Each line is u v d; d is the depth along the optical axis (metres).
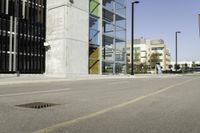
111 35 42.81
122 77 34.84
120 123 6.02
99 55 39.00
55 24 33.06
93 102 9.51
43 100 9.85
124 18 46.44
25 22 33.91
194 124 6.01
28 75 30.59
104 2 41.69
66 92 13.19
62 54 32.03
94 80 26.17
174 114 7.29
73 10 32.88
